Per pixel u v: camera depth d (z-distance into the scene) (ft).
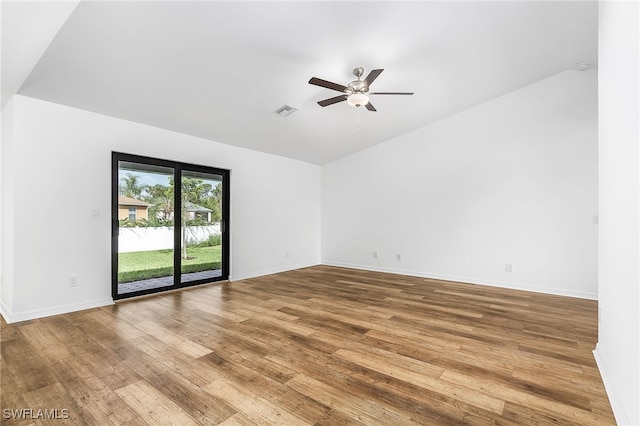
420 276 18.45
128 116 12.66
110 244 12.44
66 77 9.65
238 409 5.72
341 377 6.86
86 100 11.12
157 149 13.96
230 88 11.68
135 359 7.65
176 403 5.88
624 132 4.99
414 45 10.52
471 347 8.43
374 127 17.57
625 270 4.98
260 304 12.50
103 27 7.79
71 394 6.15
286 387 6.45
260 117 14.47
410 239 18.90
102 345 8.45
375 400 6.01
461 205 16.98
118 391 6.27
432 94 14.60
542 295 14.06
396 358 7.79
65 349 8.18
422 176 18.38
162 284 14.34
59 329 9.59
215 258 16.57
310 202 22.54
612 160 5.84
